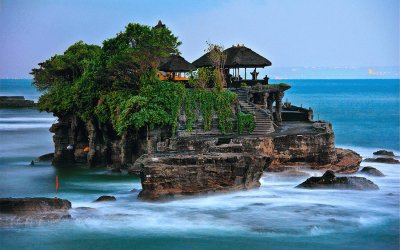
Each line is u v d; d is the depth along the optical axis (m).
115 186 57.62
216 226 44.84
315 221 45.94
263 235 43.16
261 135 62.06
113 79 68.00
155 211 47.59
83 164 70.75
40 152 83.56
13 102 186.12
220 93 65.31
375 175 61.72
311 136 60.81
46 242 41.78
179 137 60.97
